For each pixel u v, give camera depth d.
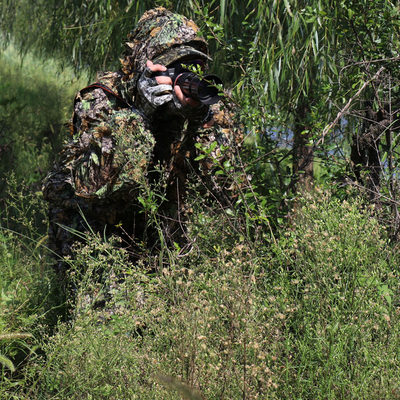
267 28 6.21
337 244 3.88
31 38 11.16
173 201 4.96
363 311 3.65
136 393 3.39
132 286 4.16
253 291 3.80
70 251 4.89
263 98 5.89
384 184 5.07
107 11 7.38
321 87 5.46
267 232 5.13
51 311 4.74
